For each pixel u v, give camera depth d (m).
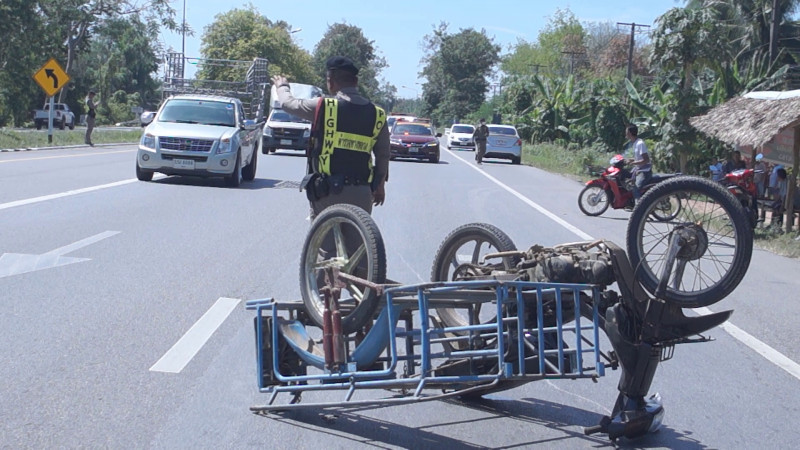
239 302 8.38
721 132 18.62
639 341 5.08
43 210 13.77
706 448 5.30
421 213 16.36
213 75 45.22
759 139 16.70
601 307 5.17
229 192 18.28
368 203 6.18
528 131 51.84
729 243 6.02
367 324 5.57
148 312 7.82
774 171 18.12
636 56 88.62
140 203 15.44
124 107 92.31
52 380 5.89
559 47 99.69
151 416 5.35
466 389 5.04
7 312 7.55
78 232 11.88
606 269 5.03
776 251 14.79
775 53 34.00
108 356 6.48
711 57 28.09
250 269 9.98
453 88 112.50
